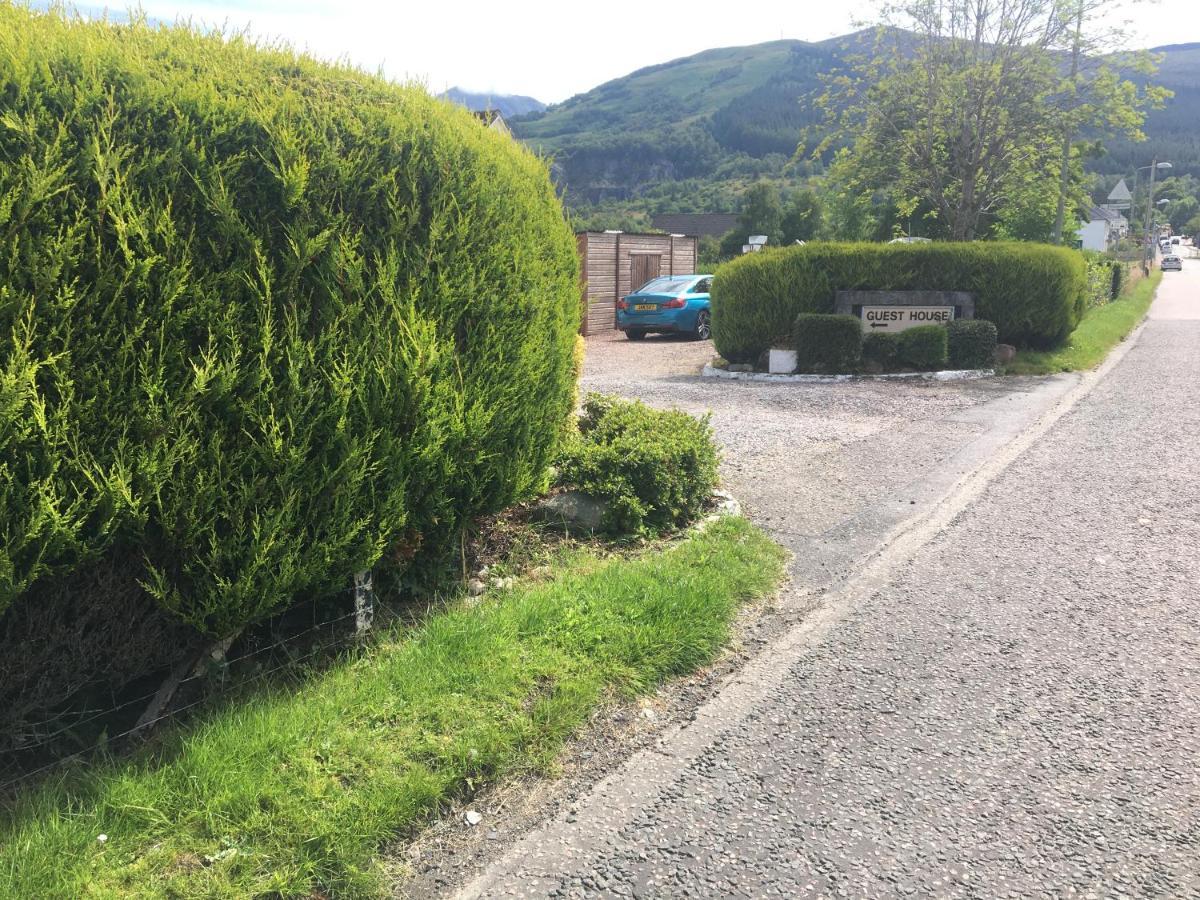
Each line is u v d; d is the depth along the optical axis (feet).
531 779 9.98
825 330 40.91
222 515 10.04
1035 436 27.35
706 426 20.29
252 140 10.57
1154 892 8.07
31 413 8.54
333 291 10.99
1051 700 11.55
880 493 21.27
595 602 13.33
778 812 9.37
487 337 13.15
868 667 12.62
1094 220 282.36
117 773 9.32
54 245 8.79
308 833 8.48
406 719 10.32
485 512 14.10
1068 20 60.23
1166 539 17.61
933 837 8.91
